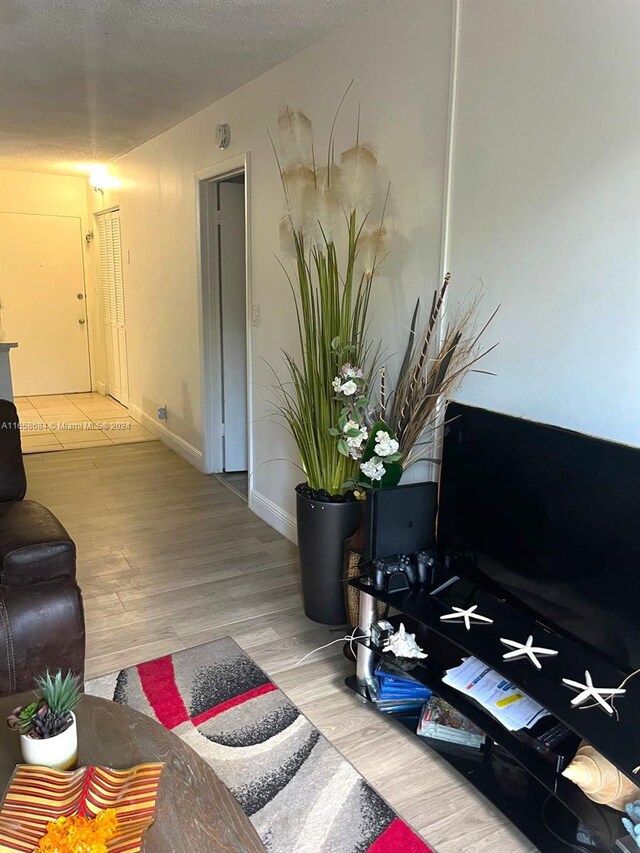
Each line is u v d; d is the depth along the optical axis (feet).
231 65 10.15
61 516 12.32
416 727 6.41
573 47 5.53
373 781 5.88
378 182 8.16
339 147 8.90
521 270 6.28
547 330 6.08
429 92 7.20
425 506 6.81
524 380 6.37
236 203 14.10
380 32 7.86
